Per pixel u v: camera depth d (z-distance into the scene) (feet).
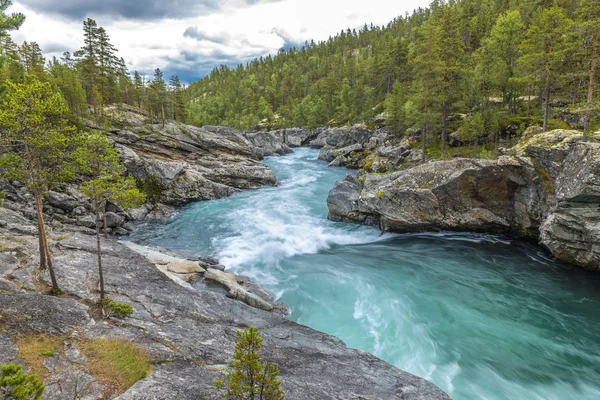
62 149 56.39
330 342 54.44
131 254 81.35
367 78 410.52
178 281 71.67
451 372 52.54
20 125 51.31
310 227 119.34
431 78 160.86
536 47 130.31
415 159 175.11
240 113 538.47
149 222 130.82
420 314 68.08
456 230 105.70
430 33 164.14
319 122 422.82
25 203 119.55
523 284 79.87
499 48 195.42
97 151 58.29
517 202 97.19
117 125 207.00
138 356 40.88
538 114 163.32
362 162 229.66
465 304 71.77
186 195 154.20
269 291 76.13
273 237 110.63
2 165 53.52
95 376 36.78
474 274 84.74
